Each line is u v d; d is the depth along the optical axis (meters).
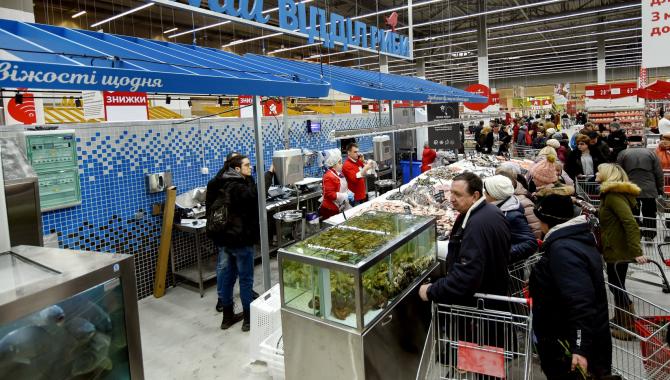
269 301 3.43
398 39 7.45
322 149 8.83
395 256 2.71
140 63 2.69
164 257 4.97
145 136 4.99
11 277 1.48
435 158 9.27
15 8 5.68
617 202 3.59
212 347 3.78
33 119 6.54
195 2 3.58
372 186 8.10
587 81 33.75
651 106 15.33
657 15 4.46
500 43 24.00
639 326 2.68
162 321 4.32
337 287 2.34
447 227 4.18
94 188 4.50
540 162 4.72
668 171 6.71
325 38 5.45
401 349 2.70
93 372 1.56
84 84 2.14
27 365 1.37
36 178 3.37
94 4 14.13
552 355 2.22
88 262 1.60
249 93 3.17
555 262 2.09
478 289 2.49
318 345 2.44
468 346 2.28
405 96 6.02
